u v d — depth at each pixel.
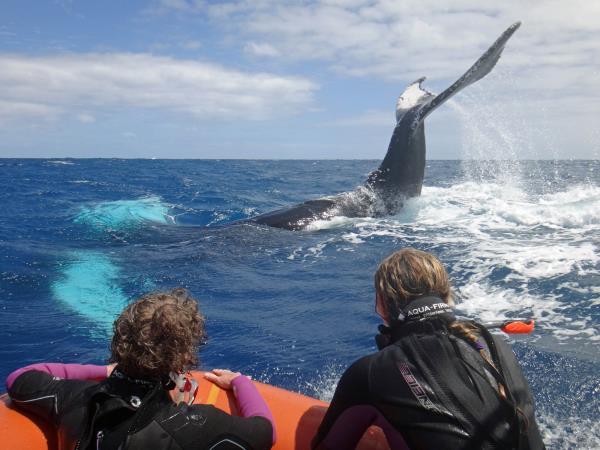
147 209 15.12
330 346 5.15
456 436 1.78
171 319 2.03
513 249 8.27
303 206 11.65
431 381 1.87
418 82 11.87
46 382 2.28
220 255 9.06
